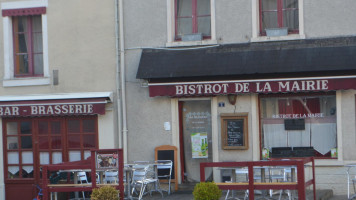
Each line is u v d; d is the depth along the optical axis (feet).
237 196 41.98
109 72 47.44
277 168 37.58
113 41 47.42
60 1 48.44
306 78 41.37
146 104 46.68
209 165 35.14
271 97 44.70
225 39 45.19
